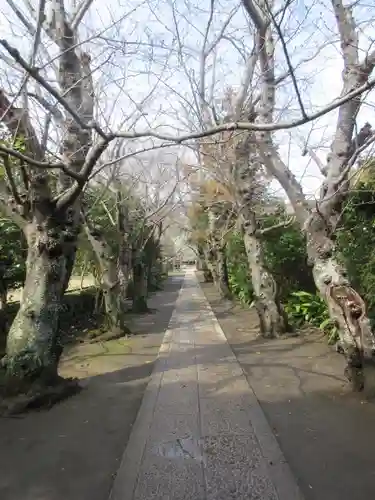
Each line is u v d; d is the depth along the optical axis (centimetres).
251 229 971
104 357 814
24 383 516
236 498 319
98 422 473
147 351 865
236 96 830
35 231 542
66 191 536
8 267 909
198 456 389
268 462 373
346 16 561
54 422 474
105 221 1349
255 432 439
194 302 1834
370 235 754
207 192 1461
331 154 586
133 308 1485
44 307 533
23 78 463
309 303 1024
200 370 700
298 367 688
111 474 357
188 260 7238
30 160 421
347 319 536
